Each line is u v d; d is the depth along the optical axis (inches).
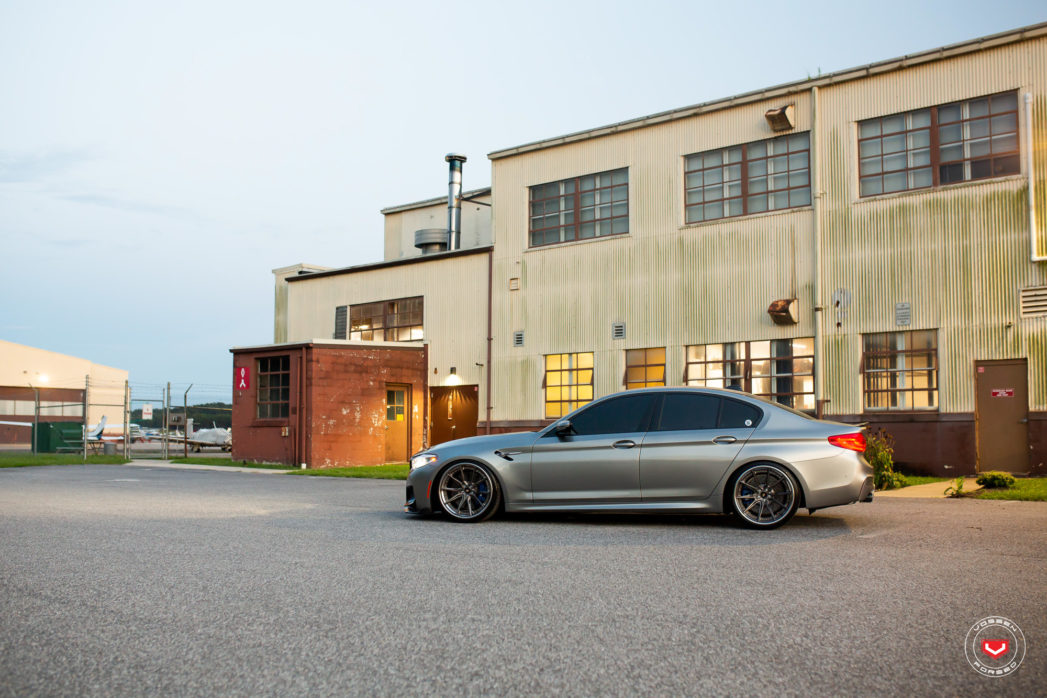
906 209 599.8
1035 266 547.5
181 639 151.7
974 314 567.8
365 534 288.8
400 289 914.1
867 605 173.6
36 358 1710.1
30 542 268.1
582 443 319.3
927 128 598.5
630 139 748.0
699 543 263.4
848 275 620.7
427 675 131.3
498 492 326.3
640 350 728.3
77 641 150.7
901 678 128.2
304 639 151.3
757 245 667.4
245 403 840.3
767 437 300.7
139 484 550.3
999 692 122.4
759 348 662.5
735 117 688.4
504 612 170.2
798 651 141.7
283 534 288.5
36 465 799.7
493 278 834.2
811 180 645.9
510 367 811.4
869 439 498.0
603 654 141.1
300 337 1007.0
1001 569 212.7
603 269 755.4
